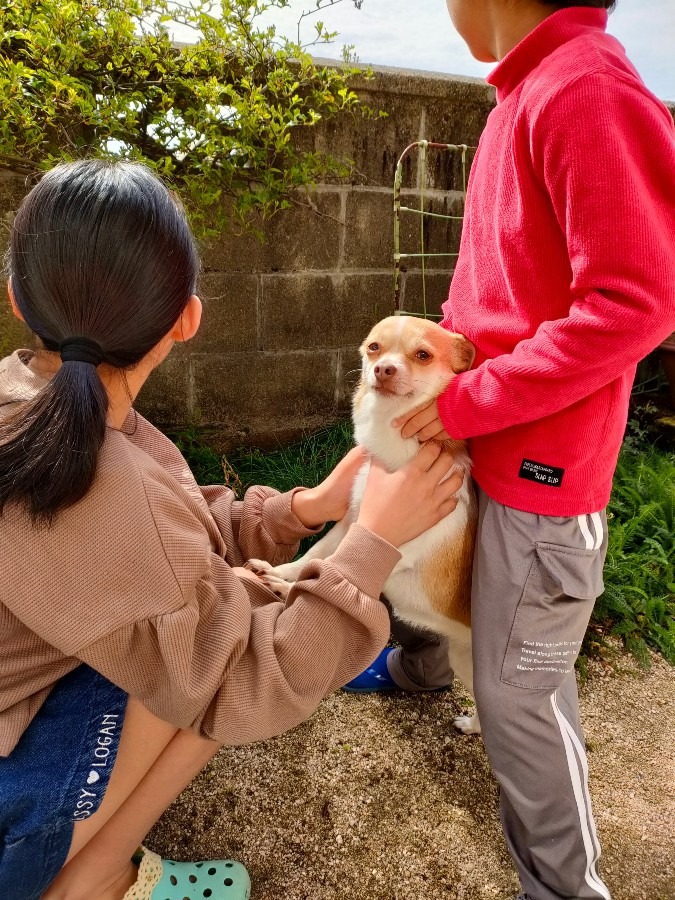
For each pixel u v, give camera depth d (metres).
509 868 1.62
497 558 1.45
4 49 2.54
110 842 1.20
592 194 1.14
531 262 1.33
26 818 1.02
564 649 1.43
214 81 2.67
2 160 2.60
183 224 1.03
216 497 1.75
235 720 1.12
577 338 1.18
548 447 1.37
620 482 3.30
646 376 4.79
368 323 3.58
